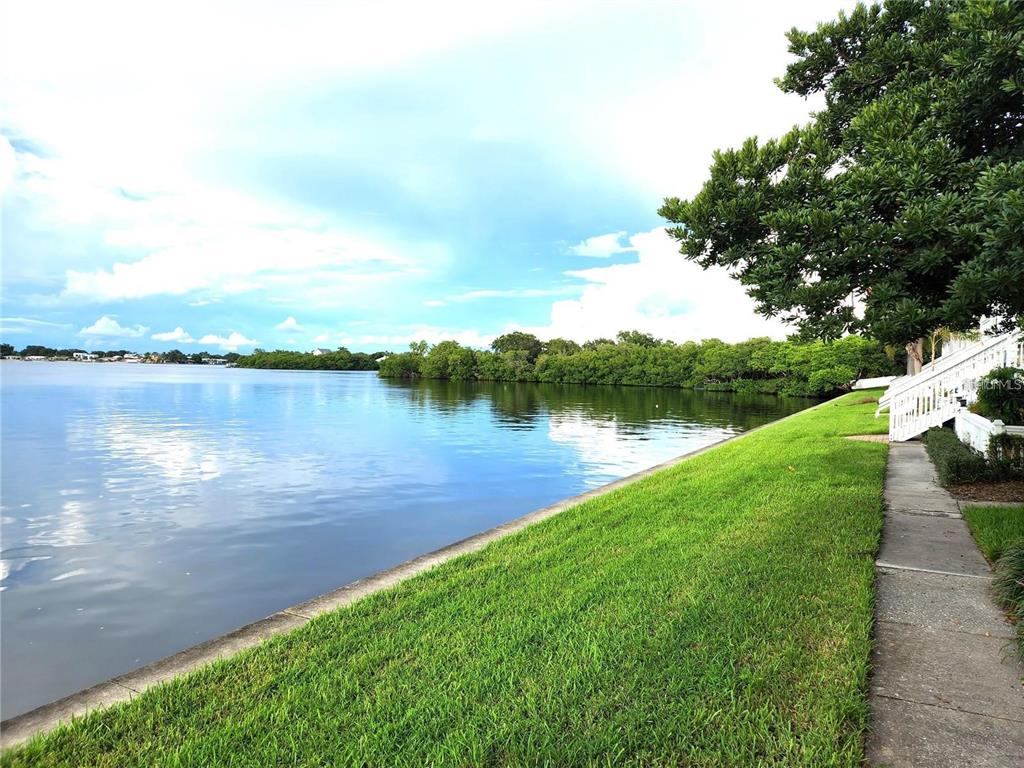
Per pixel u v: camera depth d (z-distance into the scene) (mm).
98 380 82812
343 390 67062
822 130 5488
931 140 4359
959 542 6090
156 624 6258
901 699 3199
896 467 10695
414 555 8742
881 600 4594
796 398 60062
